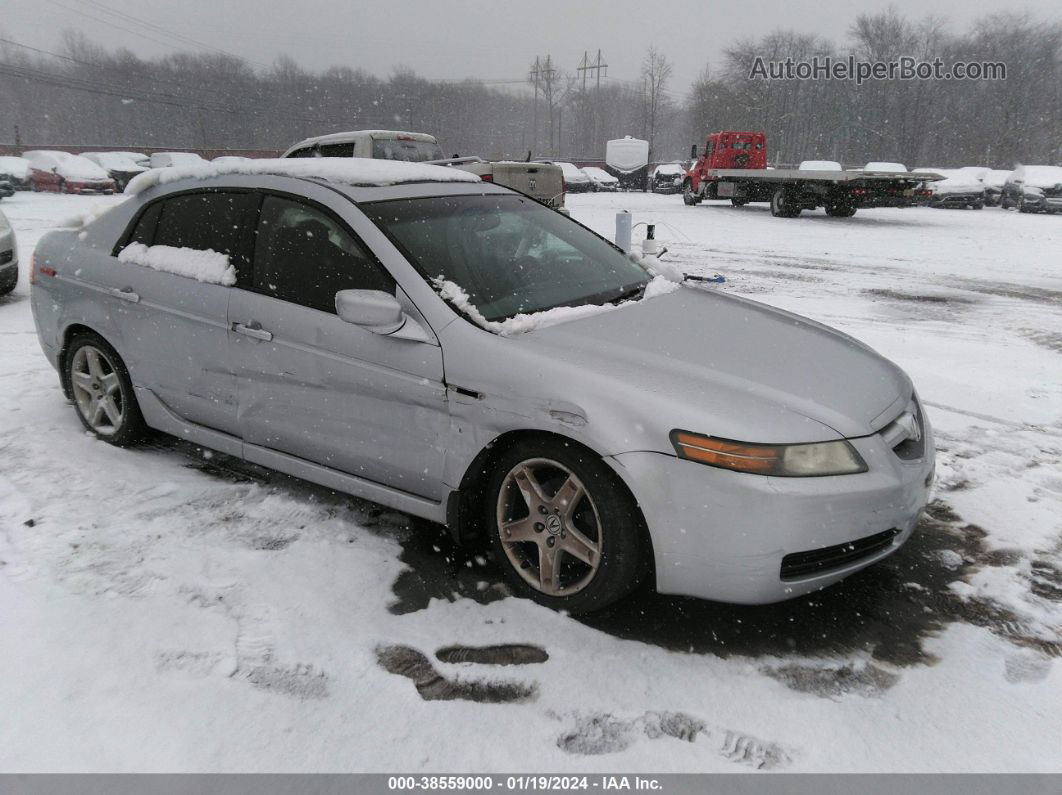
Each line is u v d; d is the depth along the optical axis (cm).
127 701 216
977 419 469
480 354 267
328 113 9681
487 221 342
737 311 336
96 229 393
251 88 9281
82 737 203
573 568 275
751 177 2236
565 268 338
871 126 6328
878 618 266
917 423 288
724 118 6950
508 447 274
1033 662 242
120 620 251
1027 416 475
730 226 1855
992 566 300
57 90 9075
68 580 273
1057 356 626
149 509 329
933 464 282
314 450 315
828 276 1073
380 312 267
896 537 261
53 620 250
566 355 263
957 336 698
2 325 671
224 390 336
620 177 4341
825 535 236
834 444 243
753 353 285
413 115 10219
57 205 2272
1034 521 336
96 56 9375
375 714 215
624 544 246
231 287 329
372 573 286
